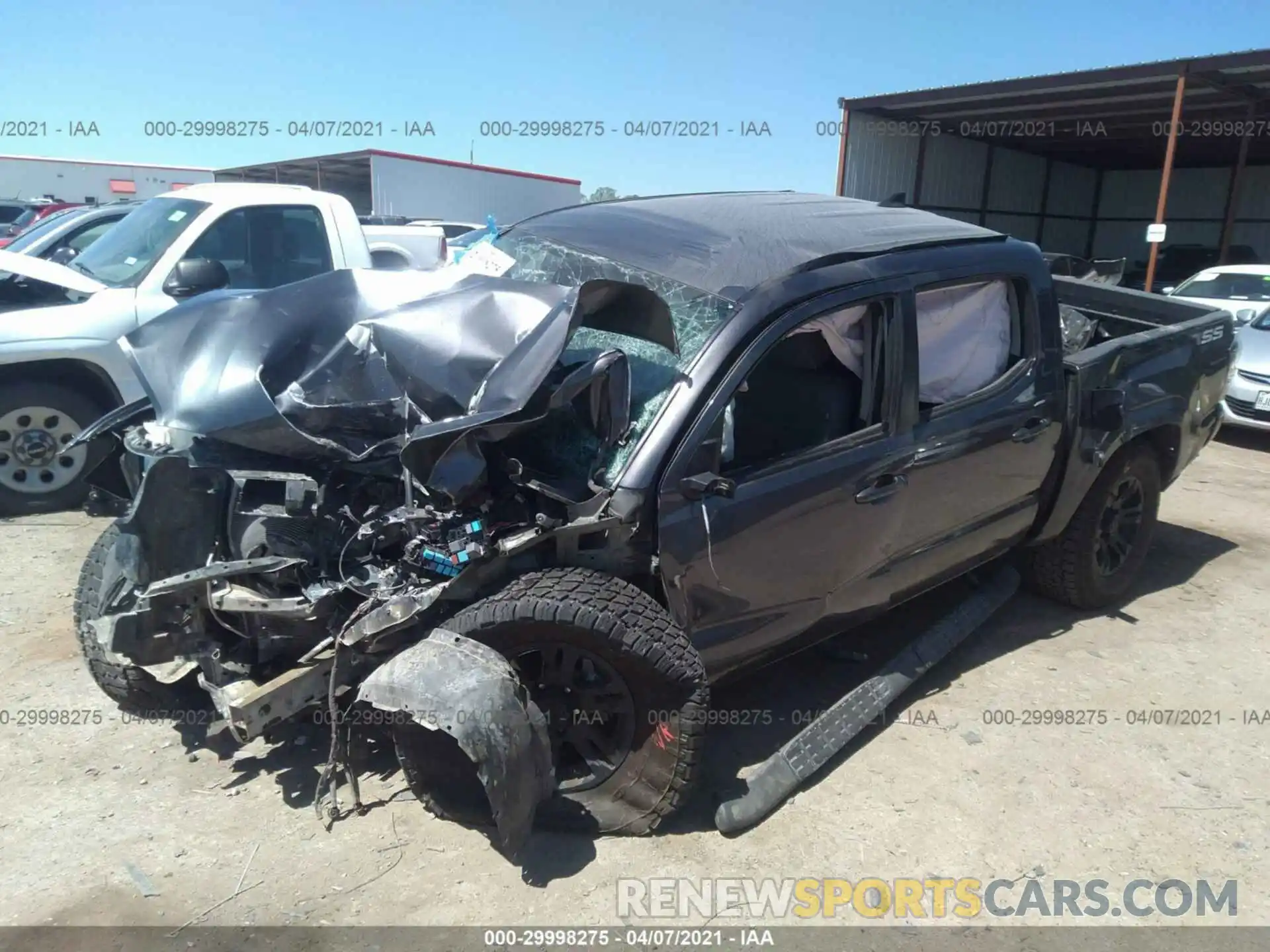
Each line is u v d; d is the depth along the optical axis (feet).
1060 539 14.94
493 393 8.91
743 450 10.66
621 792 9.45
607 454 9.35
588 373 9.06
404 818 9.84
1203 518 21.11
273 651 9.51
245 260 20.29
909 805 10.50
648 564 9.25
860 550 11.00
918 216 13.56
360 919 8.47
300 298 10.87
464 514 9.16
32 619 13.87
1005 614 15.61
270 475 9.35
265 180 102.89
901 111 62.23
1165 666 13.94
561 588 8.78
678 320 10.07
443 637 8.62
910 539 11.68
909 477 11.21
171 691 10.93
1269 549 19.06
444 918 8.54
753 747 11.39
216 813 9.81
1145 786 11.03
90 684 12.20
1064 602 15.65
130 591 10.24
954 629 13.39
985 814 10.41
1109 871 9.60
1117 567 15.69
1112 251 94.53
